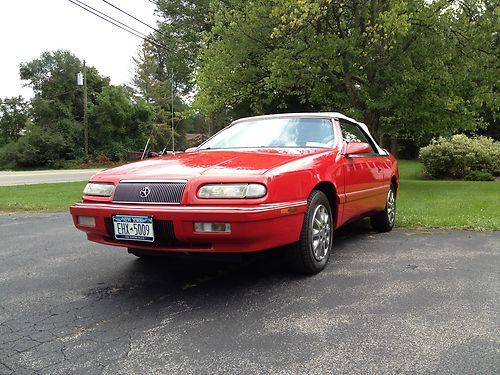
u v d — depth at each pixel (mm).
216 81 15219
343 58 12844
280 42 13570
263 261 4371
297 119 4879
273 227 3264
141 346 2564
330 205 4297
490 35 12578
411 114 12734
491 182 14422
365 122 13523
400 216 6926
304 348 2486
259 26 14086
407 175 20688
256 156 3836
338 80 13859
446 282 3590
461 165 17969
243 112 29781
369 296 3293
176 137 56812
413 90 12117
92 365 2354
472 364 2281
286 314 2992
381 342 2539
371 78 13281
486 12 12523
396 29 11203
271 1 13633
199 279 3883
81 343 2623
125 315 3062
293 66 12906
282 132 4734
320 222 3963
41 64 42469
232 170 3365
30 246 5531
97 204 3510
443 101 12641
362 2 12898
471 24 12758
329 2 11477
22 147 39500
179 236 3172
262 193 3213
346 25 13867
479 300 3172
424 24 12297
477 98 12930
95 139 42438
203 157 3932
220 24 15180
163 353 2471
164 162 3830
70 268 4375
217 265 4320
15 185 16500
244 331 2734
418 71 12258
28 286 3795
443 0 12047
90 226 3553
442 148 18125
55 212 9109
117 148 42594
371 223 5965
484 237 5406
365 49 12375
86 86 42219
